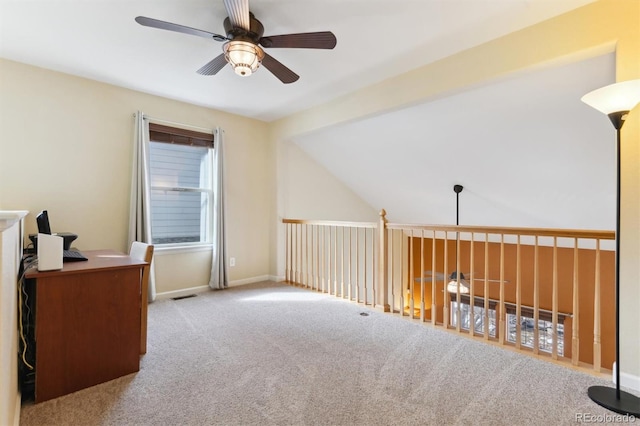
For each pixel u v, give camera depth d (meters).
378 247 3.58
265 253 4.84
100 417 1.68
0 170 2.84
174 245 3.95
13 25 2.33
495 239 5.25
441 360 2.34
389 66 2.96
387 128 3.85
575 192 3.50
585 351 4.56
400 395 1.90
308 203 5.14
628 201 1.98
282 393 1.91
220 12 2.20
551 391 1.96
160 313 3.30
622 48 1.99
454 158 3.82
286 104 4.02
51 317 1.85
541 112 2.82
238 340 2.66
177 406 1.78
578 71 2.41
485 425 1.64
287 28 2.35
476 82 2.61
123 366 2.09
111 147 3.42
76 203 3.22
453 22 2.28
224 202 4.23
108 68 3.03
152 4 2.10
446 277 2.98
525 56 2.35
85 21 2.29
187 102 3.95
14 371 1.57
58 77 3.11
